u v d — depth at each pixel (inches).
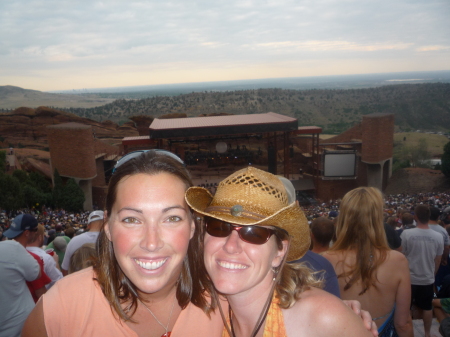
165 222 20.5
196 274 23.7
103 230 22.5
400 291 33.5
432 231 54.7
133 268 20.6
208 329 23.9
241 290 20.4
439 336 52.6
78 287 21.7
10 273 34.6
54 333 21.2
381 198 34.9
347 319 18.2
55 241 69.4
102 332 21.6
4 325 34.4
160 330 23.4
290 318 19.5
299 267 21.4
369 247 33.7
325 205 514.3
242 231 19.8
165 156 21.9
